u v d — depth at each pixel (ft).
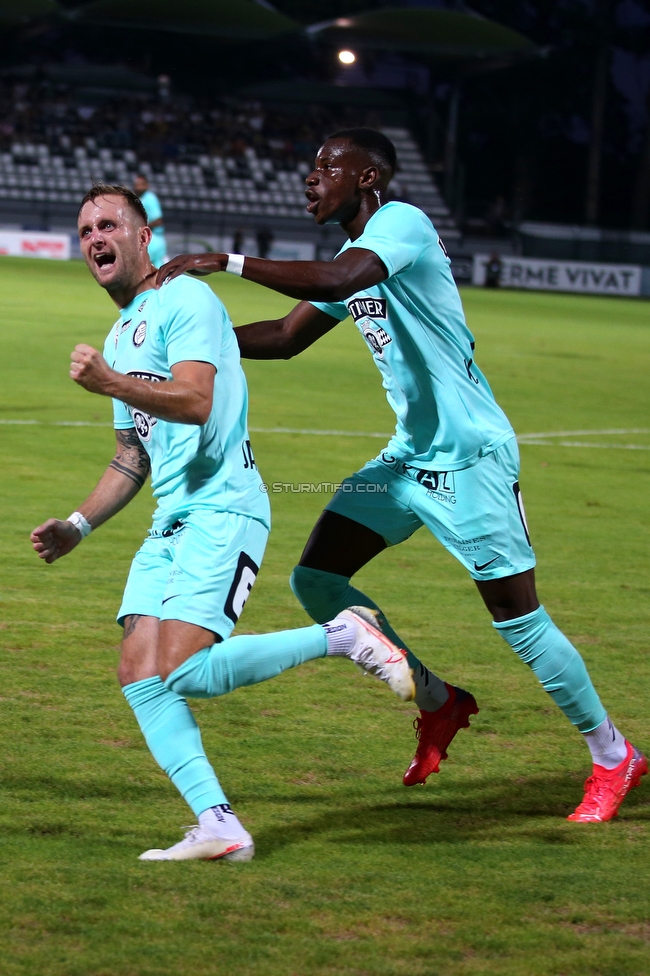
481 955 10.26
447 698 14.47
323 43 185.57
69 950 10.00
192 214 163.73
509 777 15.01
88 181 166.81
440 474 14.26
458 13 177.99
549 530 29.60
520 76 204.44
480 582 14.33
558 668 13.97
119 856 11.92
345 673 18.90
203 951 10.08
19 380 47.75
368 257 13.01
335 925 10.67
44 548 13.14
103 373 11.14
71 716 16.05
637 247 173.58
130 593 12.67
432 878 11.78
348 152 14.11
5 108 173.06
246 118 189.37
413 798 14.15
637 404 53.62
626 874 12.09
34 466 32.63
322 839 12.75
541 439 43.11
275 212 170.60
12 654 18.47
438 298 13.85
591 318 108.37
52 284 95.91
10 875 11.34
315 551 14.97
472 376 14.29
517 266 156.04
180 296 12.19
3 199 154.81
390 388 14.58
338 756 15.33
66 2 196.95
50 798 13.38
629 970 10.09
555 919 10.98
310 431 40.78
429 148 191.83
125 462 13.56
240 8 176.96
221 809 11.99
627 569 26.13
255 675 12.14
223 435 12.45
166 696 12.24
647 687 18.61
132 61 195.93
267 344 15.56
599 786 13.93
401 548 27.50
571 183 214.48
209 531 12.25
